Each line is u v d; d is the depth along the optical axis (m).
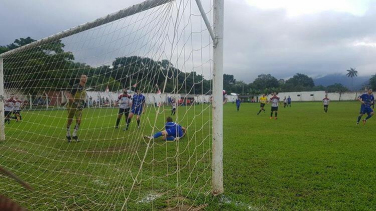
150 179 3.62
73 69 4.47
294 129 8.89
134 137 6.43
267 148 5.57
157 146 5.81
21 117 7.61
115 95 6.05
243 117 14.60
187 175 3.81
